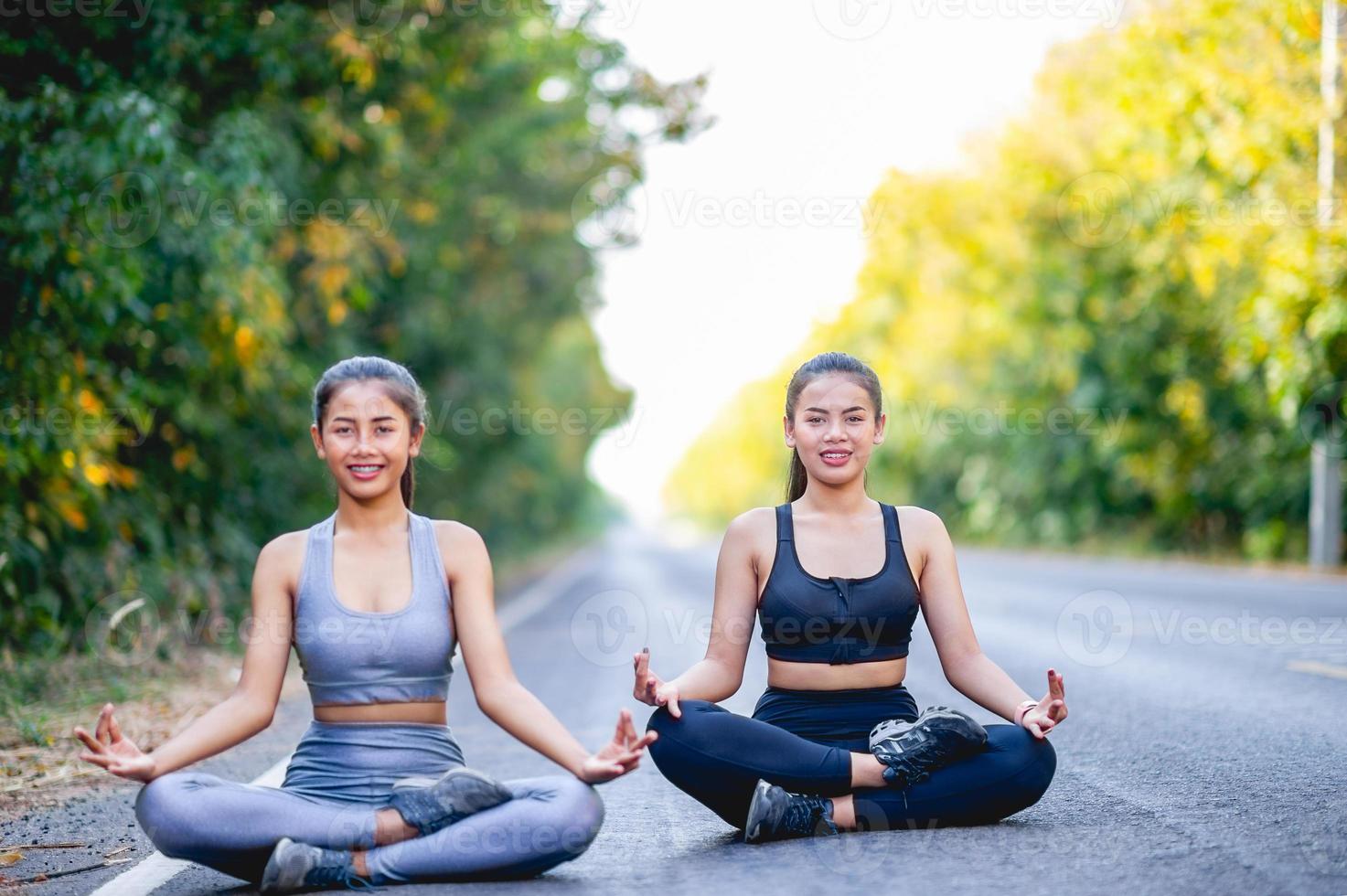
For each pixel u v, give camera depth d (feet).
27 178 35.78
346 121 56.49
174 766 16.49
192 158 45.32
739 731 18.31
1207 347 100.68
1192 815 19.44
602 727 30.53
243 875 16.70
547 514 190.90
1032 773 18.60
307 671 17.46
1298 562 92.73
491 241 90.63
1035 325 127.03
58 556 41.73
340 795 17.01
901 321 153.89
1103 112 98.63
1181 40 76.23
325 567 17.54
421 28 56.08
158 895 16.89
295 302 61.26
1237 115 75.77
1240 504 101.40
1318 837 17.83
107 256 38.47
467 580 17.74
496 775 24.93
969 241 125.29
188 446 51.01
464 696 37.91
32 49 38.40
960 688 19.63
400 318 77.15
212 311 44.70
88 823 21.84
